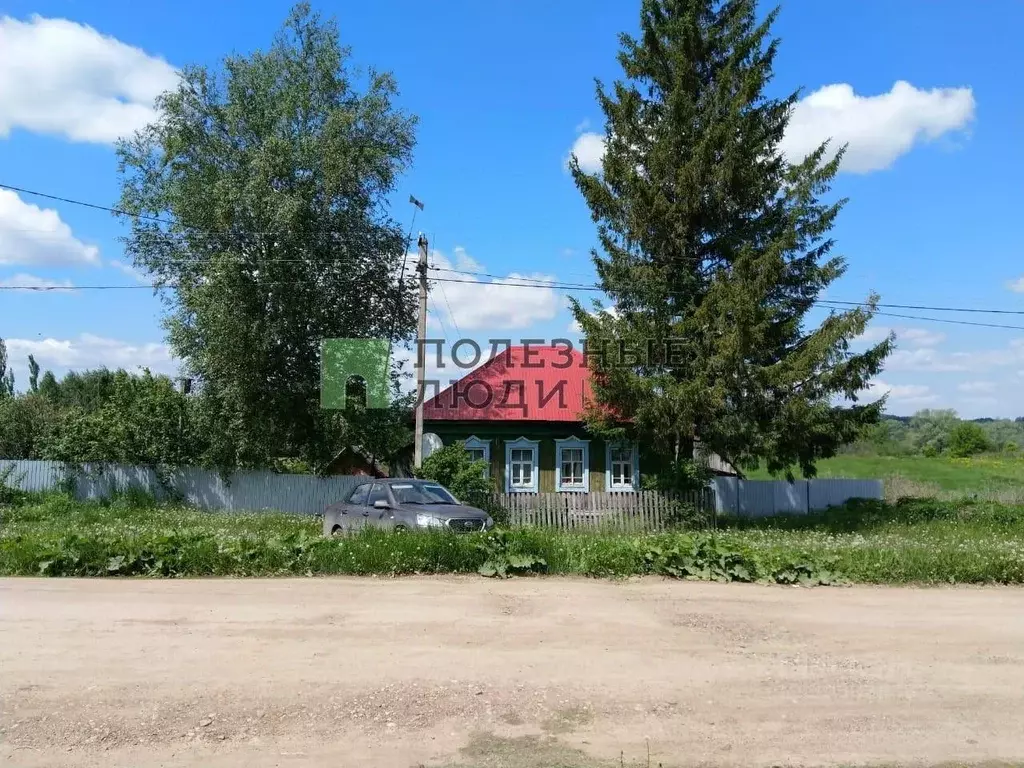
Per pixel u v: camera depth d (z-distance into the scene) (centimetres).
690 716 564
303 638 744
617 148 2317
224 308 2420
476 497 2108
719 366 2034
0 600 902
